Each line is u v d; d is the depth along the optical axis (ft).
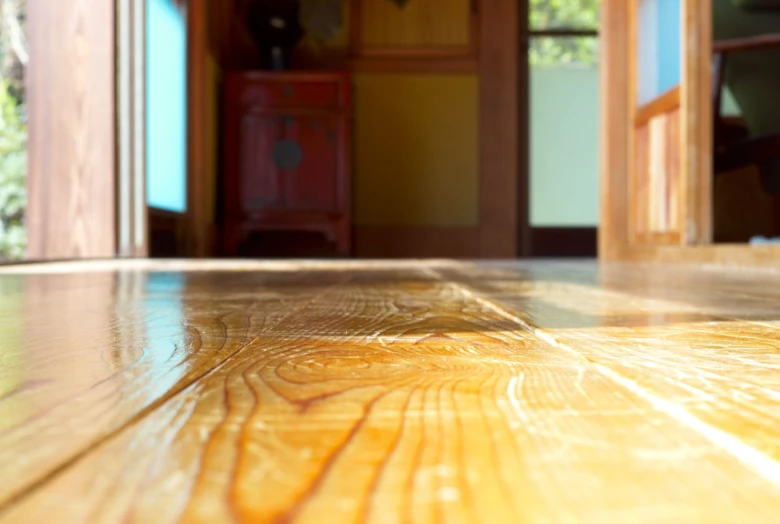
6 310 2.53
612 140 9.78
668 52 8.20
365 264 8.59
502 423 0.88
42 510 0.57
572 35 15.39
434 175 15.29
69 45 9.07
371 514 0.56
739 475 0.67
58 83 9.09
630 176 9.60
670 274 5.59
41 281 4.47
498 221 15.34
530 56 15.51
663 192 8.35
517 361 1.39
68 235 9.16
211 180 13.61
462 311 2.48
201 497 0.60
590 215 15.70
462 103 15.28
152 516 0.56
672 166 8.04
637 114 9.25
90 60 9.08
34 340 1.69
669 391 1.07
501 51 15.23
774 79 11.93
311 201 13.44
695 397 1.03
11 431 0.83
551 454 0.74
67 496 0.61
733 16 12.23
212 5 13.62
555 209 15.67
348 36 15.14
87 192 9.14
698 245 7.49
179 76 11.79
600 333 1.85
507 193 15.33
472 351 1.53
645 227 9.05
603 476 0.67
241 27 14.89
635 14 9.32
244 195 13.39
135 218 9.40
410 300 3.00
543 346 1.61
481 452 0.75
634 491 0.62
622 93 9.70
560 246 15.66
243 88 13.34
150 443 0.78
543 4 15.46
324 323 2.09
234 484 0.64
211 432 0.83
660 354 1.47
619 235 9.85
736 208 11.15
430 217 15.31
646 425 0.86
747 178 11.10
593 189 15.66
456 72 15.23
